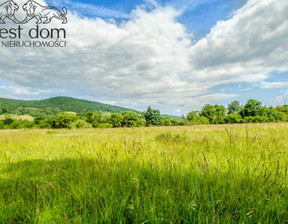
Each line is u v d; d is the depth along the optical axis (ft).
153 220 4.08
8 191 6.11
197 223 4.16
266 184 5.22
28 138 29.73
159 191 5.38
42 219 4.43
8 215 4.66
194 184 5.79
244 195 4.83
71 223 4.28
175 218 4.12
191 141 16.61
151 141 19.06
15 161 11.94
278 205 4.37
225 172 6.54
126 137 22.85
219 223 3.92
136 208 4.53
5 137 32.37
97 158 9.77
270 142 12.82
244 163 7.97
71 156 12.51
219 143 14.29
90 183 6.00
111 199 4.97
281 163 7.57
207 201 4.66
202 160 8.50
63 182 6.81
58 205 5.03
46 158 12.71
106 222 4.15
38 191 5.96
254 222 4.06
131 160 9.04
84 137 28.91
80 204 4.89
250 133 18.83
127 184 6.04
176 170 6.86
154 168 7.48
